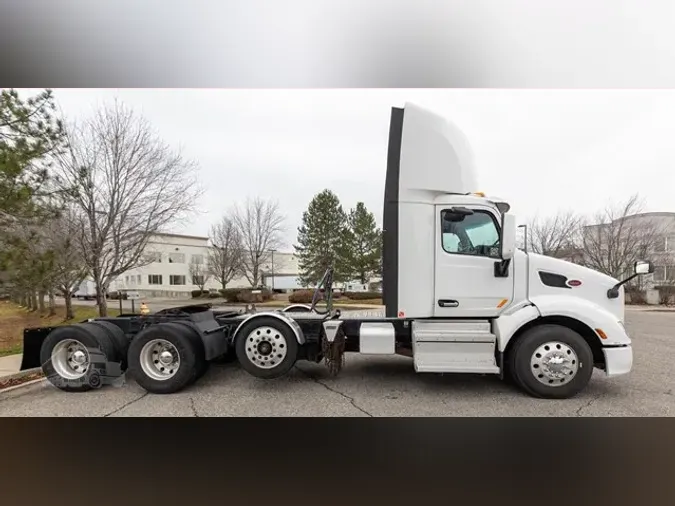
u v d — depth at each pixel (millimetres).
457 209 4430
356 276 24234
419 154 4453
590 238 20328
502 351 4133
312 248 23641
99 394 4465
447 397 4188
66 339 4590
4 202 6879
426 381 4785
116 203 9750
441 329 4359
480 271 4422
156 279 36750
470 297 4422
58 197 8359
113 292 29156
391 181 4520
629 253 18891
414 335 4285
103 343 4582
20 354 6734
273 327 4516
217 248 28984
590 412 3773
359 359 6098
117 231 9703
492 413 3773
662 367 5340
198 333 4574
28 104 7602
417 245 4453
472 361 4195
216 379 4957
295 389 4508
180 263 38531
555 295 4320
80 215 9258
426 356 4242
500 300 4395
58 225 8734
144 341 4449
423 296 4469
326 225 23562
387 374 5121
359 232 24344
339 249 23359
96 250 9336
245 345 4539
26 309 13641
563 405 3932
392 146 4523
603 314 4074
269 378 4508
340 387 4562
